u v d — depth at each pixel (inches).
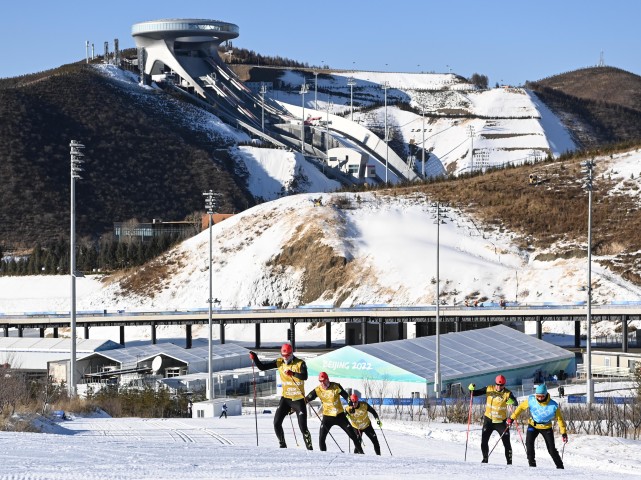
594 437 2378.2
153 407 3828.7
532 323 7293.3
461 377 4414.4
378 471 1181.1
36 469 1058.7
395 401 3828.7
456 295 7490.2
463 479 1139.9
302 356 6082.7
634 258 7559.1
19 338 6540.4
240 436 2297.0
